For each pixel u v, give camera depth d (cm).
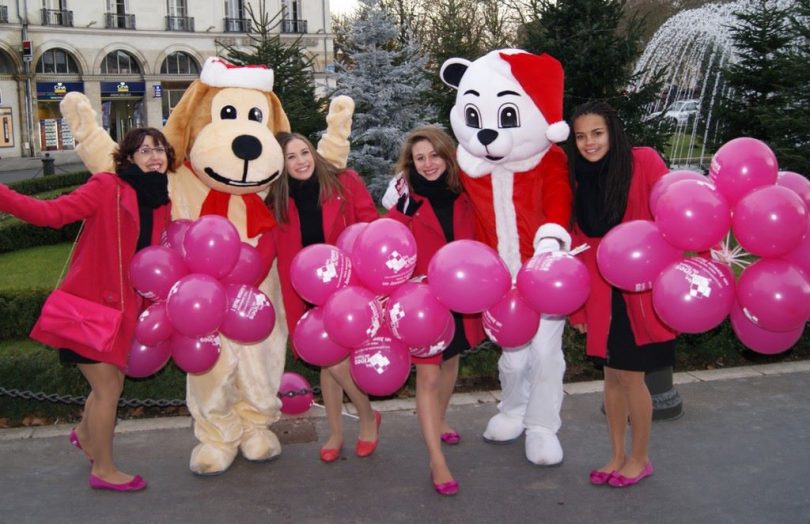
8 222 1147
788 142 827
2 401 520
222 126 425
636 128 784
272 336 463
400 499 414
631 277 360
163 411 541
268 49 1058
